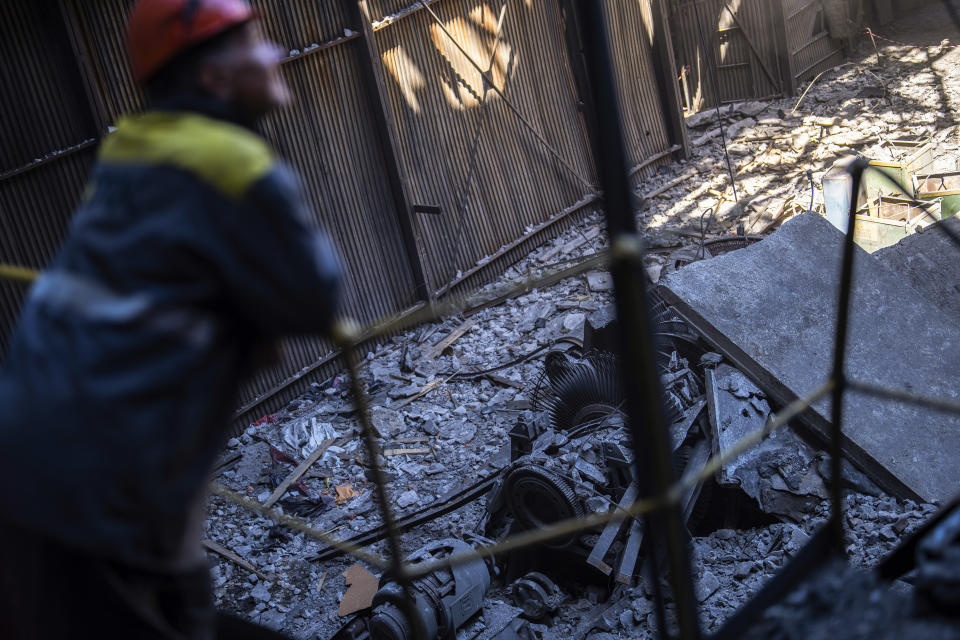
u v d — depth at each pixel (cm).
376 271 1501
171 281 136
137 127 146
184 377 137
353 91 1431
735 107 2286
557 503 821
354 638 806
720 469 808
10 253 1144
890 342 877
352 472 1233
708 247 1521
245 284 138
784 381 848
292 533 1120
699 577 764
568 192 1814
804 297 909
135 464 134
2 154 1119
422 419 1319
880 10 2572
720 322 888
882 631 178
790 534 773
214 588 1048
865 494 792
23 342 142
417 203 1537
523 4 1681
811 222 973
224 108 147
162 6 143
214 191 135
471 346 1488
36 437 135
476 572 742
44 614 151
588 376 954
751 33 2266
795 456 824
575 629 780
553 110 1766
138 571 151
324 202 1415
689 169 2003
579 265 163
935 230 1075
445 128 1576
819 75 2336
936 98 2080
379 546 1066
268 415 1387
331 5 1383
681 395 866
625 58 1944
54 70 1148
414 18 1506
